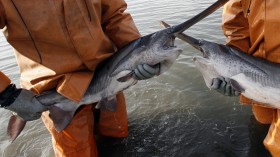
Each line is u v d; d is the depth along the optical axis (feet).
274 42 2.94
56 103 3.05
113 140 3.68
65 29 2.84
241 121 3.67
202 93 4.24
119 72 2.98
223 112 3.85
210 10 2.58
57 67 2.94
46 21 2.77
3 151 3.69
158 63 2.85
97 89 3.13
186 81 4.53
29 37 2.84
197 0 7.79
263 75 2.92
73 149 3.24
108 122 3.60
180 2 7.81
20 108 2.90
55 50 2.93
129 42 3.12
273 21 2.87
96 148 3.45
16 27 2.79
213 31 5.71
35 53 2.91
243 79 2.94
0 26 2.79
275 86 2.90
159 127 3.78
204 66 2.99
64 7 2.78
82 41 2.90
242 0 3.06
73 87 2.95
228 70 2.94
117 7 3.20
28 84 3.11
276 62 2.99
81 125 3.26
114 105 3.21
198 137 3.53
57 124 3.09
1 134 3.96
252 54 3.18
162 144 3.52
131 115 4.03
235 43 3.23
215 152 3.31
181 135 3.60
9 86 2.82
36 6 2.74
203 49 2.94
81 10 2.84
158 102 4.21
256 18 2.98
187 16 6.72
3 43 6.73
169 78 4.64
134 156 3.43
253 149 3.28
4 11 2.72
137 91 4.45
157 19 6.81
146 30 6.29
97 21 2.95
